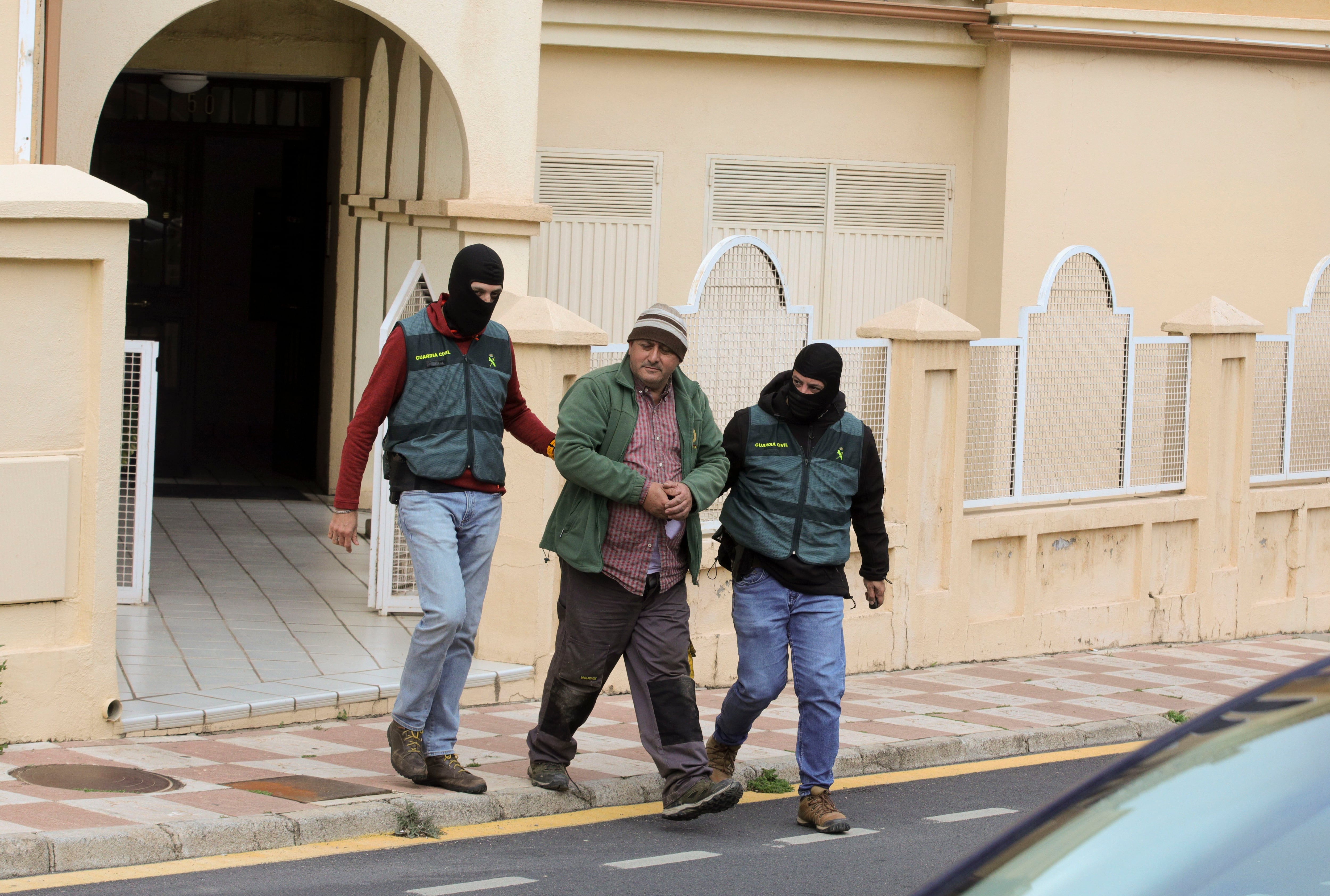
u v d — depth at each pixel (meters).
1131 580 17.86
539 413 13.05
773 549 10.24
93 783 9.87
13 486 10.62
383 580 14.83
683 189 20.19
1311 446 19.78
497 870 9.11
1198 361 18.30
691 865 9.44
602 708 13.32
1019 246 20.88
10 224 10.44
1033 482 16.83
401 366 9.99
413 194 18.88
